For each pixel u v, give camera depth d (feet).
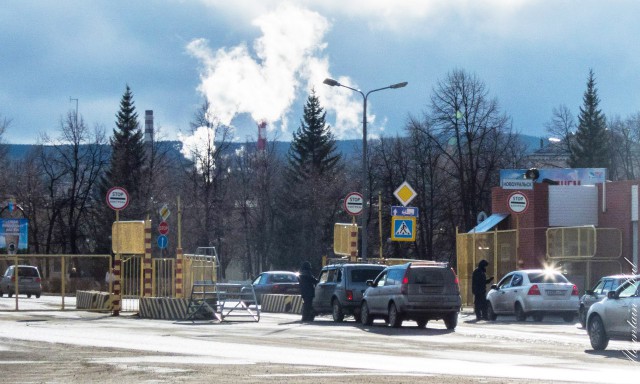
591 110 430.61
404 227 167.22
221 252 385.91
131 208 370.12
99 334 101.19
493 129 330.75
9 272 220.84
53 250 398.62
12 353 76.64
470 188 325.01
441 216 353.51
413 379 58.29
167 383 55.52
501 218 212.84
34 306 173.58
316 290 142.72
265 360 71.92
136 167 388.57
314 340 96.27
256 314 143.33
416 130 349.82
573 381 58.75
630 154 449.48
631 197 187.73
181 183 395.96
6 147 381.81
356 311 134.62
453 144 340.59
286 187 419.54
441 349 87.10
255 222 414.41
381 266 137.69
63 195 383.24
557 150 487.20
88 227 396.78
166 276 168.04
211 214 371.15
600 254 187.21
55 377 59.31
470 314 171.22
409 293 119.96
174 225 364.79
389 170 353.72
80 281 188.85
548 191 202.69
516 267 173.27
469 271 195.21
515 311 144.97
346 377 59.26
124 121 404.98
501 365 70.74
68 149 374.43
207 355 75.82
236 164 431.02
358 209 173.99
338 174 424.87
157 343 89.15
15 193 373.81
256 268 425.69
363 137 193.47
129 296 163.43
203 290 141.90
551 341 99.35
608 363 74.13
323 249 399.24
